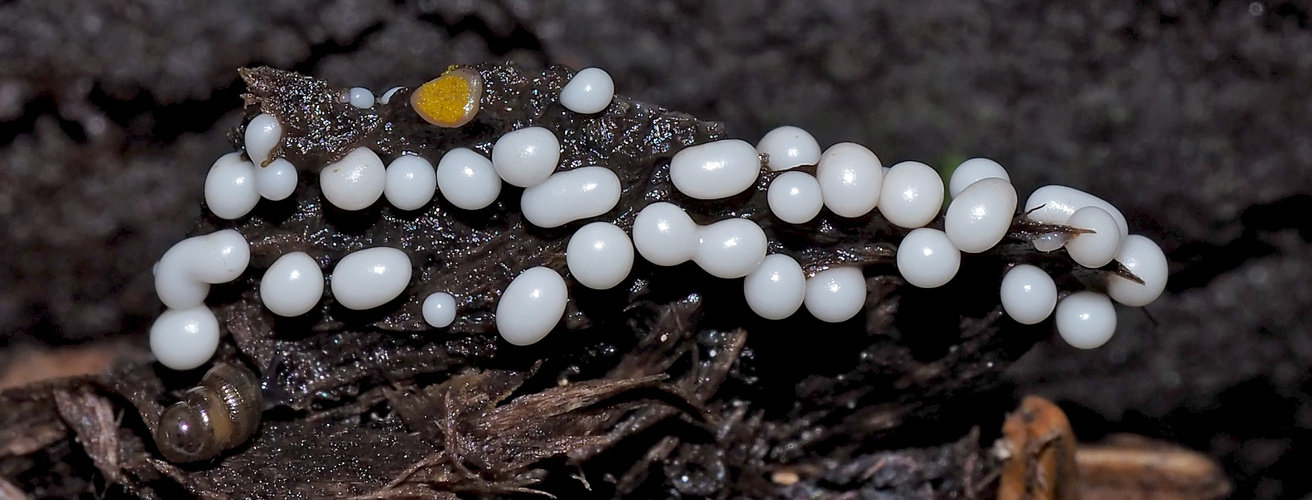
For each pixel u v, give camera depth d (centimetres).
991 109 5
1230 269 5
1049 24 5
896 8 5
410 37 5
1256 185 5
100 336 5
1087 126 5
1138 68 5
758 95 5
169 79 5
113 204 5
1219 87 5
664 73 5
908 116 5
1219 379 5
